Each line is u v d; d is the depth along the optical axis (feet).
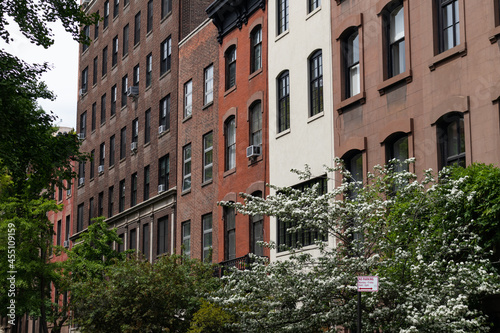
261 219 99.14
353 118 81.46
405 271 53.78
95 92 176.76
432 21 70.95
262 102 100.63
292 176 92.07
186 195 123.34
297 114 92.43
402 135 74.43
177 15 133.90
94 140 174.70
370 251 57.52
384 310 51.62
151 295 85.10
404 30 75.05
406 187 55.21
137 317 84.58
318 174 86.84
